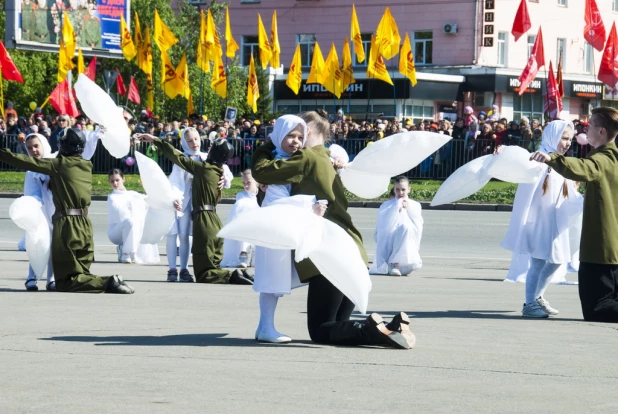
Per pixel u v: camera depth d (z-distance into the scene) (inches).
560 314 481.7
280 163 354.0
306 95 2498.8
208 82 2372.0
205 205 620.1
